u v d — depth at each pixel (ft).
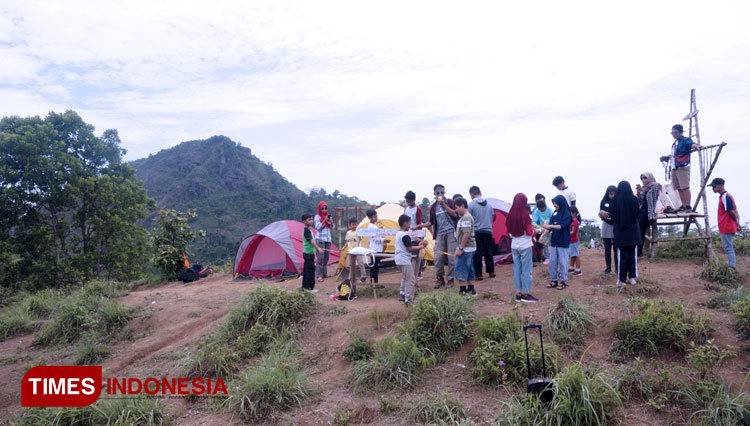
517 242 23.82
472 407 16.35
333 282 34.71
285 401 18.13
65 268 71.15
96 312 31.42
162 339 27.20
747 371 16.43
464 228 24.57
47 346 29.32
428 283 30.40
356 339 21.36
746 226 36.42
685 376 16.38
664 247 33.35
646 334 18.21
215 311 30.58
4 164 71.61
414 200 30.91
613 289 24.00
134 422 17.47
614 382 16.26
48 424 18.11
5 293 64.95
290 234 41.06
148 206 92.99
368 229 30.45
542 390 15.35
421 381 18.54
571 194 28.94
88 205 79.92
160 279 47.60
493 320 20.12
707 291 23.61
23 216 73.72
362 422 16.49
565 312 20.61
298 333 24.18
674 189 32.07
